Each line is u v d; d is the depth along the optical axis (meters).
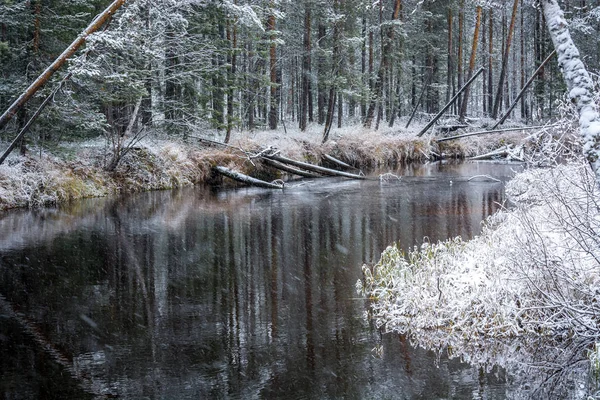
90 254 11.93
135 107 22.20
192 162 24.12
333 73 30.56
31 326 7.81
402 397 5.71
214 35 25.33
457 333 7.45
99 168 21.56
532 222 8.05
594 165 5.10
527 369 6.34
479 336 7.30
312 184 23.92
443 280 8.09
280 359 6.68
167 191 22.00
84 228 14.70
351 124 38.94
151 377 6.21
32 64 18.34
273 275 10.28
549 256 7.00
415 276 8.58
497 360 6.64
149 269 10.76
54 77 17.44
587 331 6.86
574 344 6.98
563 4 21.28
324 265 10.93
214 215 16.69
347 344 7.12
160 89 23.89
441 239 12.61
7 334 7.50
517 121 41.56
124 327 7.77
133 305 8.70
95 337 7.40
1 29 19.30
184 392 5.86
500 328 7.31
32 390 5.90
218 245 12.77
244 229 14.52
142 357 6.75
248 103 30.67
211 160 24.31
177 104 23.66
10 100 18.53
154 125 24.03
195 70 21.97
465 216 15.61
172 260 11.44
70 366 6.51
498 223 13.70
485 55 48.06
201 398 5.72
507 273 7.62
